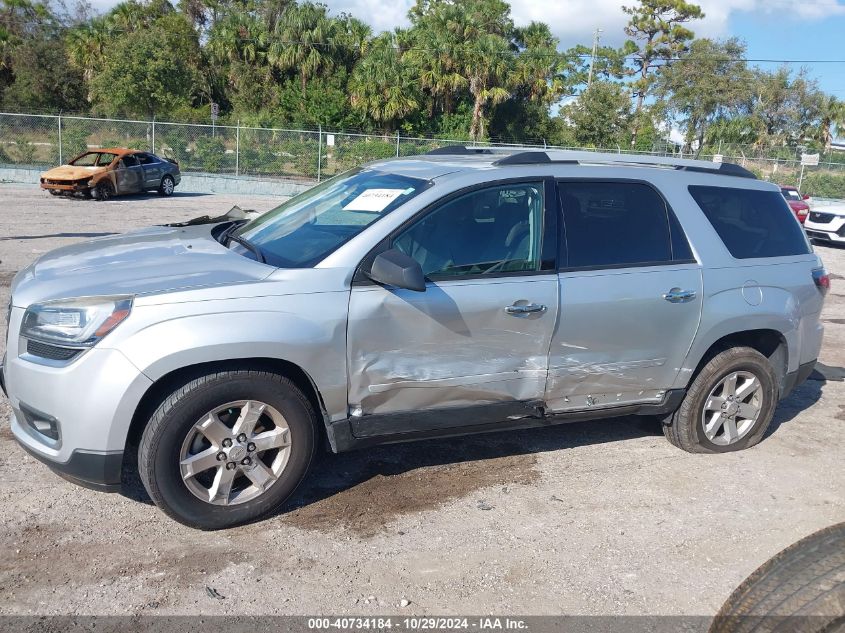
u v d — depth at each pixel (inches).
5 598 123.3
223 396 140.5
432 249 155.4
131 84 1467.8
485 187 161.9
